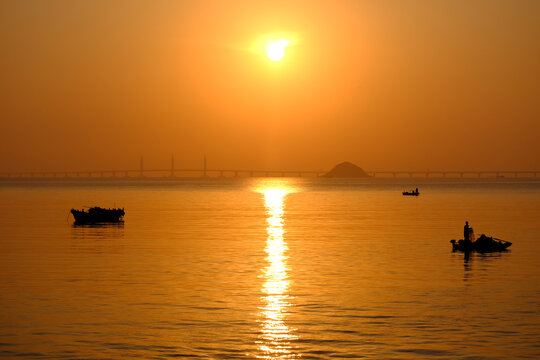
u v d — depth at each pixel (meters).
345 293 43.41
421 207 154.88
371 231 88.75
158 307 39.31
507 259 59.69
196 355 30.28
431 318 36.62
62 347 31.47
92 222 105.94
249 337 33.06
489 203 174.12
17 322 35.84
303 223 104.19
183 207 157.25
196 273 51.50
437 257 61.19
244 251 65.50
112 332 33.91
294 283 47.06
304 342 32.22
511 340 32.34
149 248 68.38
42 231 89.75
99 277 49.62
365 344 31.84
